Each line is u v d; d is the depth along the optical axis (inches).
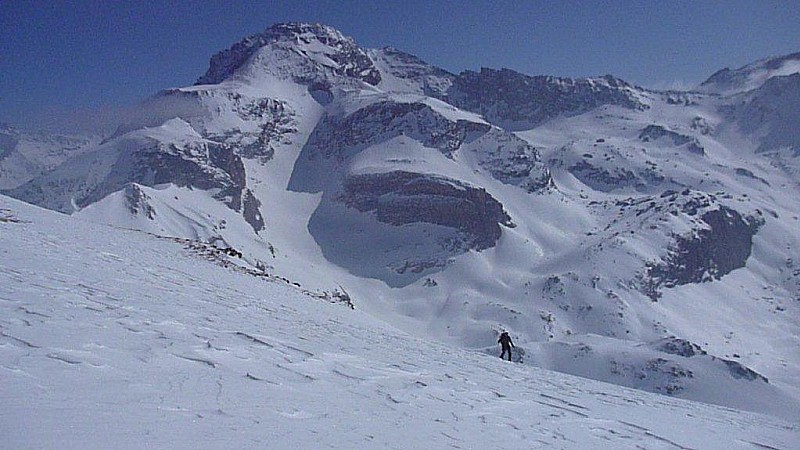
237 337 404.5
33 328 311.3
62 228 1075.3
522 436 307.6
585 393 531.8
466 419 321.4
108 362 280.4
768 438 435.8
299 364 370.0
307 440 229.8
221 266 1206.9
